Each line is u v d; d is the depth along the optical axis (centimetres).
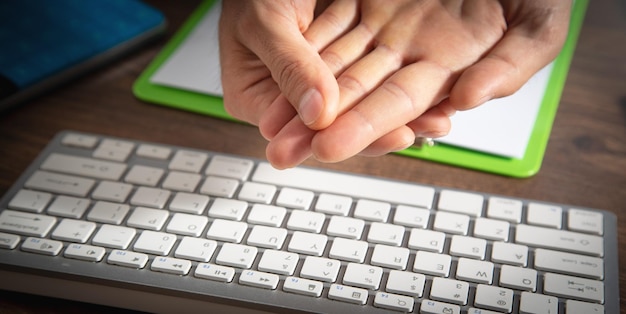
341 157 58
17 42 74
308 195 63
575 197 65
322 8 66
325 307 58
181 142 69
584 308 58
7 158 68
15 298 61
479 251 60
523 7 65
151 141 69
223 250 60
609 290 59
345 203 63
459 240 61
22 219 62
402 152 68
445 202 63
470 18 65
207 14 79
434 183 66
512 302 58
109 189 64
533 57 63
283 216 62
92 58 74
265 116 60
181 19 79
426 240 61
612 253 60
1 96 71
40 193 64
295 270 59
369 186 64
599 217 62
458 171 67
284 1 63
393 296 58
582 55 76
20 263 60
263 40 61
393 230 61
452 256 60
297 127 59
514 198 63
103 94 73
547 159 68
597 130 70
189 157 66
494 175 67
